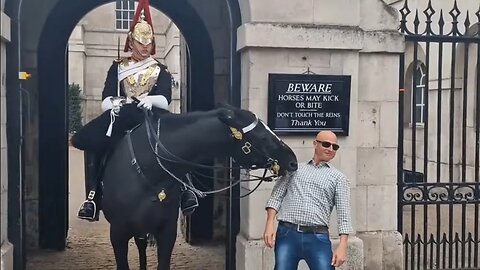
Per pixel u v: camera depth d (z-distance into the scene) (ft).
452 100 21.43
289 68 19.93
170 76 15.70
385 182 21.63
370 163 21.53
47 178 26.48
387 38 21.07
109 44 94.43
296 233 15.20
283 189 15.71
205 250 26.27
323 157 15.44
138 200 14.16
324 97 20.06
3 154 18.60
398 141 21.80
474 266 22.20
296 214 15.25
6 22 18.28
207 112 14.47
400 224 21.98
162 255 14.43
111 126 14.83
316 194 15.25
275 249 15.62
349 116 20.40
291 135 19.90
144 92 15.28
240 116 13.94
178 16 27.43
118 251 14.55
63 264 23.76
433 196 21.90
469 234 22.06
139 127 14.76
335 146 15.37
